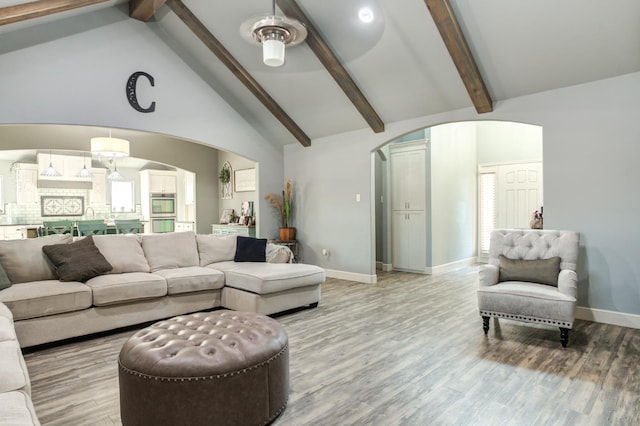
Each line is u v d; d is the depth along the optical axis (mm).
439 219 6699
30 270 3461
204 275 4004
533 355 2900
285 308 4031
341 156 6066
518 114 4199
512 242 3750
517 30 3500
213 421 1830
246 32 3955
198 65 5688
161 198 9680
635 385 2398
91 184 8797
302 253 6730
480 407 2146
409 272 6754
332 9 3965
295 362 2791
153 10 4793
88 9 4492
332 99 5355
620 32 3211
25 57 4203
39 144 6207
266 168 6691
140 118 5086
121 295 3414
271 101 5789
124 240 4039
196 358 1864
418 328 3584
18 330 2941
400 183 6883
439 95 4578
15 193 8148
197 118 5691
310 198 6562
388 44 4141
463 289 5332
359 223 5871
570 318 3006
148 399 1828
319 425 1981
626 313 3598
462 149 7367
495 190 7574
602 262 3715
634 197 3531
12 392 1417
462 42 3639
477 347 3078
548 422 1990
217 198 9008
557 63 3678
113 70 4840
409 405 2174
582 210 3816
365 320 3855
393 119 5324
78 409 2162
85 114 4613
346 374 2588
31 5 3270
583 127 3791
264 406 1979
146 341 2076
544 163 4035
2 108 4070
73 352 3029
